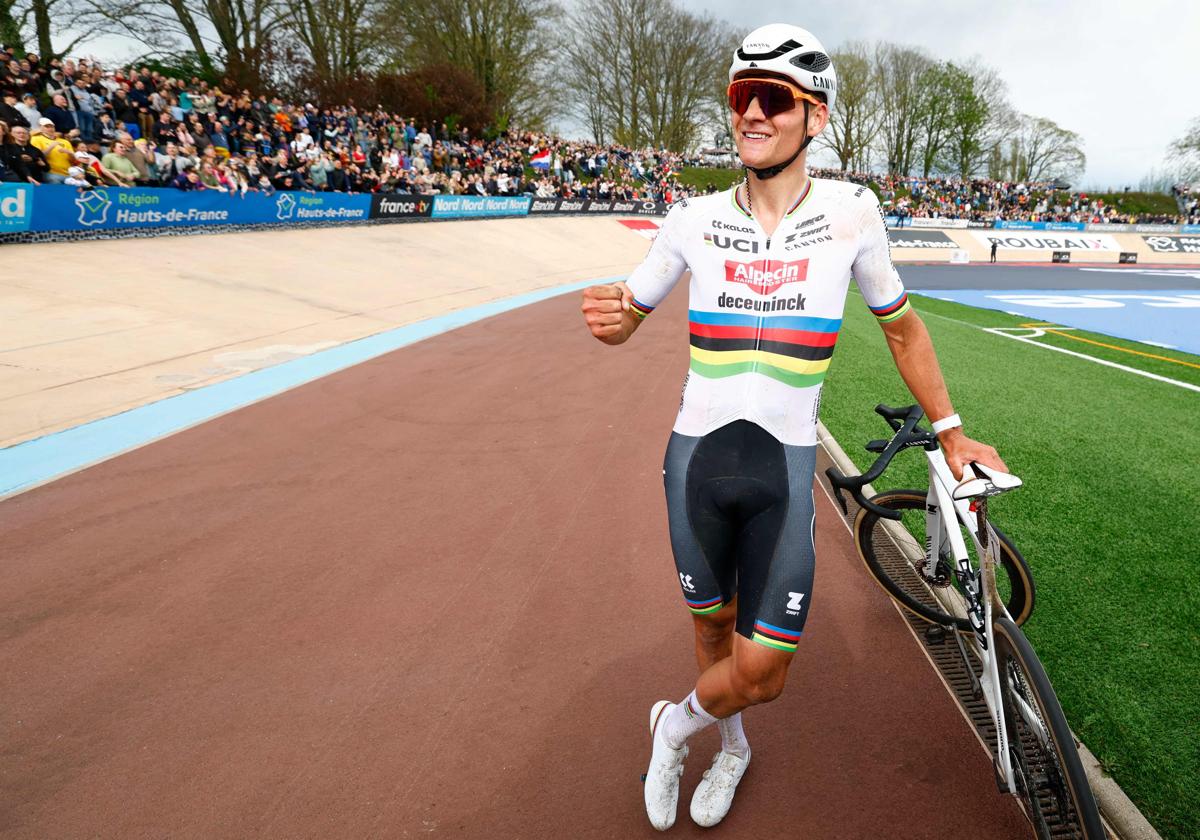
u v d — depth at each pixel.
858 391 6.26
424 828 1.79
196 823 1.79
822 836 1.78
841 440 4.87
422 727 2.13
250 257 10.82
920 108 47.47
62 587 2.84
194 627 2.60
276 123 15.48
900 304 1.55
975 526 1.83
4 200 8.53
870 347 8.39
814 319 1.48
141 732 2.09
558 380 6.36
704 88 43.44
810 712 2.21
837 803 1.88
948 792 1.91
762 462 1.50
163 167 10.92
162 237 10.63
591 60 42.06
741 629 1.48
